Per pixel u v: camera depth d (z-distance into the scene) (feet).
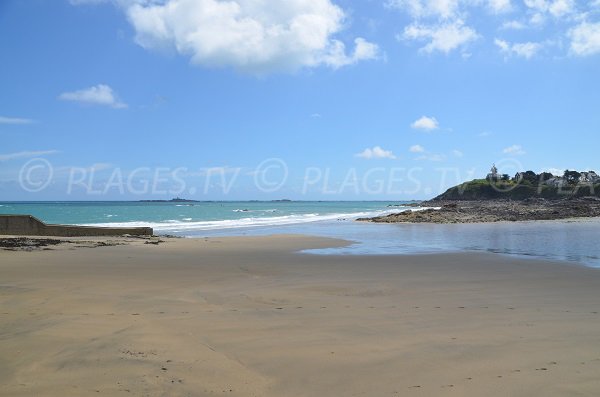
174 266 44.32
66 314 23.57
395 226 124.77
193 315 24.08
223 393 13.88
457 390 14.15
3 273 37.22
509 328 21.72
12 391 13.64
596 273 40.88
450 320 23.36
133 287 32.78
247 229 118.73
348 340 19.57
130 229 84.43
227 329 21.22
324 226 130.52
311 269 43.65
